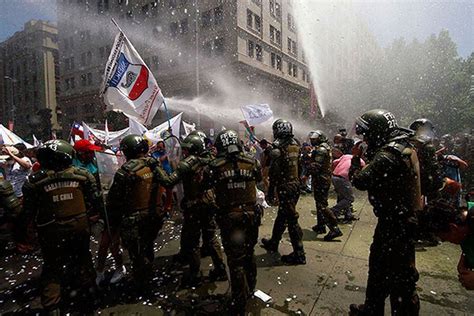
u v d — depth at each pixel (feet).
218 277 12.05
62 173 9.36
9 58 193.26
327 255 14.11
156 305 10.44
